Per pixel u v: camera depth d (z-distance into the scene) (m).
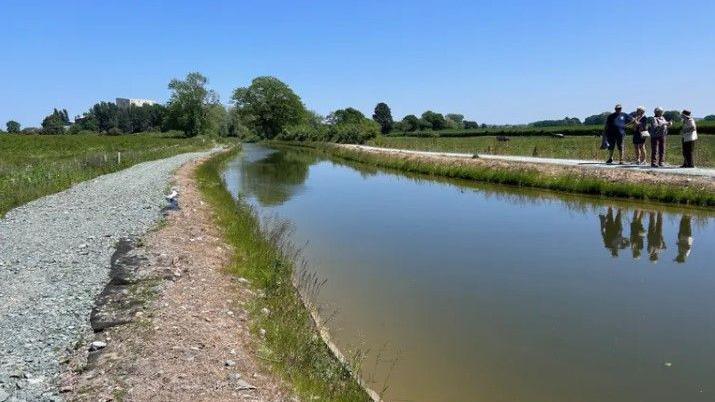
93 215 14.81
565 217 17.08
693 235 14.20
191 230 12.84
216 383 5.57
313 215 18.20
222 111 118.62
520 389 6.56
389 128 115.56
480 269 11.48
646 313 8.90
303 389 5.82
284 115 109.38
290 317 8.09
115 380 5.52
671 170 20.20
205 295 8.29
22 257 10.32
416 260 12.24
